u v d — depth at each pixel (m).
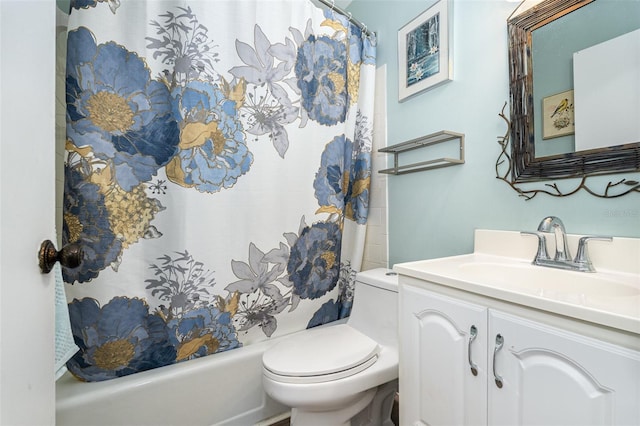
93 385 1.12
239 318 1.42
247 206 1.41
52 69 0.54
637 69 0.86
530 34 1.11
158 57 1.19
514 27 1.16
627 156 0.89
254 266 1.44
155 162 1.19
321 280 1.68
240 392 1.36
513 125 1.17
